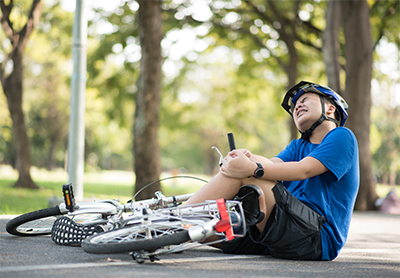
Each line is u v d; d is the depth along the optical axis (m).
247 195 2.84
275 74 20.20
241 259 3.08
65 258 2.81
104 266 2.53
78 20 8.18
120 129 18.78
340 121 3.48
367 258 3.57
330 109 3.41
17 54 17.20
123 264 2.62
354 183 3.22
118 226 2.85
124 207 3.24
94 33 16.98
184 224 2.70
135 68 17.09
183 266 2.67
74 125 8.11
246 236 3.27
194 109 25.83
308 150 3.40
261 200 2.87
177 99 21.86
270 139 48.91
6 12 16.86
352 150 3.14
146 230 2.65
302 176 2.98
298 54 19.11
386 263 3.31
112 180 40.12
